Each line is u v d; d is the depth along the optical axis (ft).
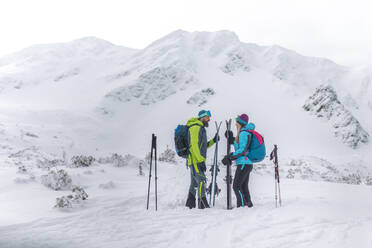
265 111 291.17
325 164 124.77
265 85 357.20
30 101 331.77
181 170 42.86
